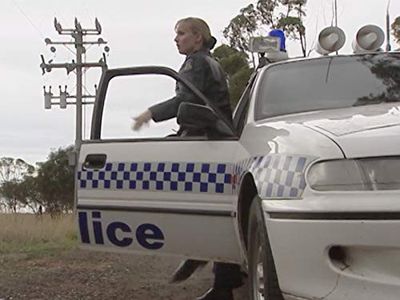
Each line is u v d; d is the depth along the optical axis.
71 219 14.68
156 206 4.86
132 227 5.00
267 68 5.39
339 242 3.47
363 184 3.53
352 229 3.44
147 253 5.02
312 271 3.55
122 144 5.09
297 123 4.28
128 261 9.19
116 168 5.04
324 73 5.17
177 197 4.79
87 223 5.19
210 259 4.80
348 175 3.57
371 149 3.59
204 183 4.69
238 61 17.44
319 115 4.46
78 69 31.75
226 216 4.61
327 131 3.89
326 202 3.53
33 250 11.18
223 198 4.62
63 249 11.09
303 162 3.74
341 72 5.16
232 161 4.60
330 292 3.50
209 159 4.70
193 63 5.41
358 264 3.49
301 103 4.89
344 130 3.85
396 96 4.79
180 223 4.80
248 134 4.59
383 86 4.93
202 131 4.92
